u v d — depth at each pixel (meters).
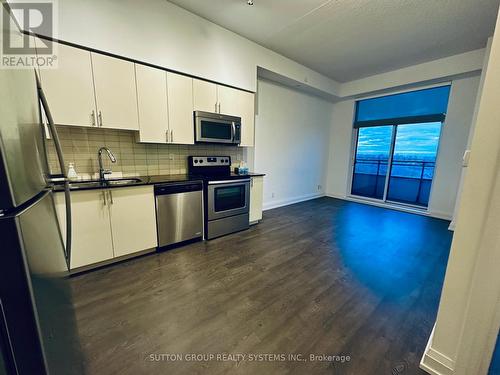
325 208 4.71
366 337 1.43
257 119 4.12
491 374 1.13
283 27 2.88
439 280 2.08
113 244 2.19
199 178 2.79
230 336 1.42
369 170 5.70
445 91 3.99
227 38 2.95
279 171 4.75
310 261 2.42
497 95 0.92
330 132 5.81
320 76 4.53
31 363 0.58
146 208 2.37
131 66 2.26
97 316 1.57
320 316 1.61
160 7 2.36
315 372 1.19
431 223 3.75
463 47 3.33
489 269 0.97
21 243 0.53
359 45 3.34
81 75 1.99
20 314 0.54
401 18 2.66
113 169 2.55
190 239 2.78
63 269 0.92
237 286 1.95
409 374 1.19
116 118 2.21
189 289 1.90
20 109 0.64
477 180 0.99
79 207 1.97
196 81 2.74
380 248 2.76
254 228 3.44
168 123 2.57
